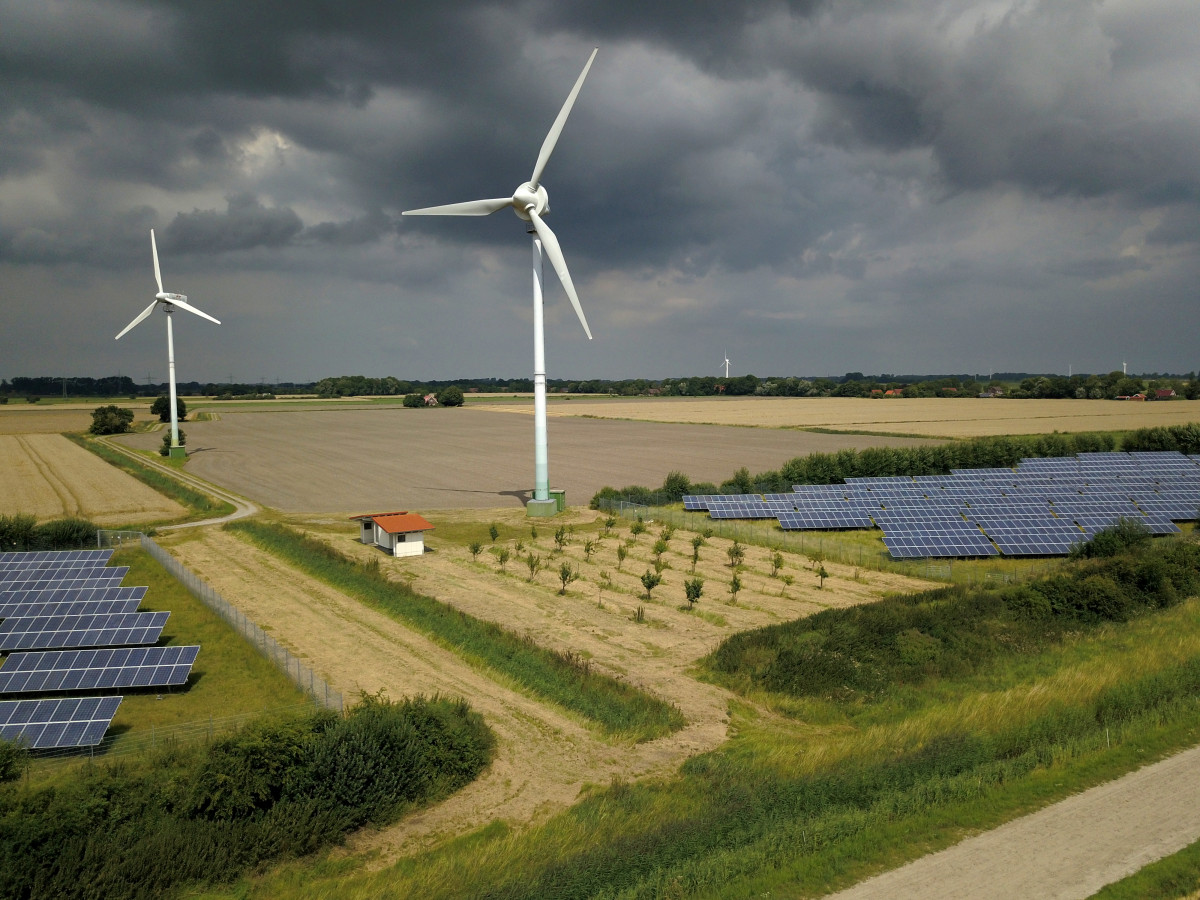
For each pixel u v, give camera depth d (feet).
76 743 99.40
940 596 162.50
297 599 171.63
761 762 95.61
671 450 453.99
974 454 333.21
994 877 67.46
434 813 88.58
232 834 79.61
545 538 231.71
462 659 135.13
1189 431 371.56
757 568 197.36
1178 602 154.92
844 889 66.64
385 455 450.30
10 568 178.81
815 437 516.73
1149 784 82.28
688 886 67.36
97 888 71.72
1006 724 99.19
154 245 411.34
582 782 94.63
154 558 205.57
